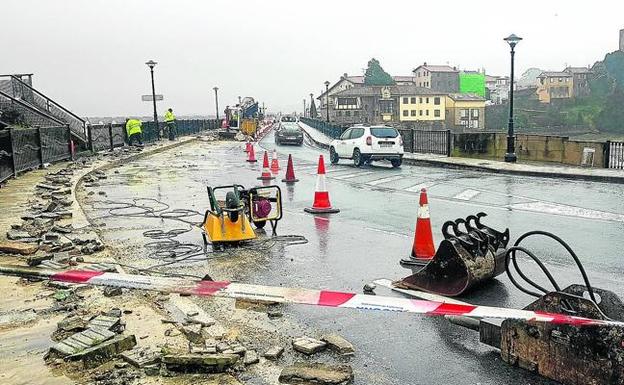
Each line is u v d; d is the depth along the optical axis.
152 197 14.13
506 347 4.36
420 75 135.25
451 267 6.04
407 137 28.73
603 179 16.48
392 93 112.38
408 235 9.45
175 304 5.66
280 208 9.87
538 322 4.09
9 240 7.99
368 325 5.29
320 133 55.62
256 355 4.40
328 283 6.64
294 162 25.58
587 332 3.76
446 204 12.60
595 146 19.62
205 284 4.23
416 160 23.95
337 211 11.80
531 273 6.95
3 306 5.43
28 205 11.34
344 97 111.62
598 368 3.72
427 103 113.38
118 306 5.49
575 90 118.81
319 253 8.20
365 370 4.32
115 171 20.70
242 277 6.92
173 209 12.24
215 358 4.11
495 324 4.50
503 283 6.51
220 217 8.45
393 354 4.62
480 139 24.27
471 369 4.32
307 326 5.24
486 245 6.06
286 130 40.91
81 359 4.16
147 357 4.25
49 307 5.40
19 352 4.40
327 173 20.22
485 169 20.16
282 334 5.02
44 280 6.27
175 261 7.71
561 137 20.97
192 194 14.67
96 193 14.79
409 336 5.02
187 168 22.14
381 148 22.34
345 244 8.78
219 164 24.09
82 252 7.66
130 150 28.98
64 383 3.88
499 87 160.38
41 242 7.95
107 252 7.80
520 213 11.30
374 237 9.30
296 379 4.04
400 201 13.27
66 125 22.98
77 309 5.38
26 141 17.80
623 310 4.10
